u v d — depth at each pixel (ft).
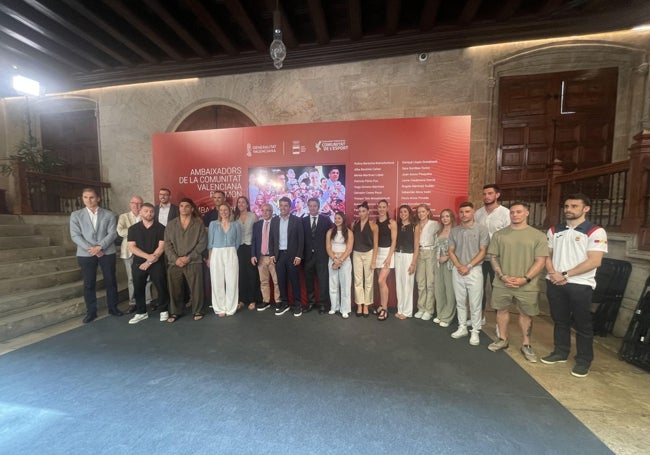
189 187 15.60
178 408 6.68
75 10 15.37
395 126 13.52
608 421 6.30
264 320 12.25
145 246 12.29
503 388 7.48
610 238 11.35
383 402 6.88
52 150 23.16
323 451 5.45
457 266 10.34
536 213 17.22
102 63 19.45
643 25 14.60
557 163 14.51
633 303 10.44
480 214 11.80
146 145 21.18
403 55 17.60
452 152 13.08
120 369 8.41
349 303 12.69
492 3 15.21
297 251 12.71
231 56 18.74
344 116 18.62
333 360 8.87
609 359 9.19
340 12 16.21
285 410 6.59
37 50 18.53
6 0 14.24
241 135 14.90
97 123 21.91
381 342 10.14
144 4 15.23
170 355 9.23
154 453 5.42
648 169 10.35
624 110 15.98
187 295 14.34
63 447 5.57
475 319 10.11
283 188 14.66
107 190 21.81
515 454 5.39
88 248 12.05
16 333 10.84
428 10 14.47
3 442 5.69
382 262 12.61
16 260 14.57
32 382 7.77
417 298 13.44
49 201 20.99
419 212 12.41
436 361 8.86
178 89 20.49
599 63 16.16
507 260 9.23
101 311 13.78
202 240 12.62
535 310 8.91
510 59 16.58
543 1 14.62
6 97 22.77
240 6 14.14
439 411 6.57
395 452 5.43
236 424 6.16
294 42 17.37
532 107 17.25
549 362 8.82
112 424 6.18
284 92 19.22
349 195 14.06
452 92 17.30
